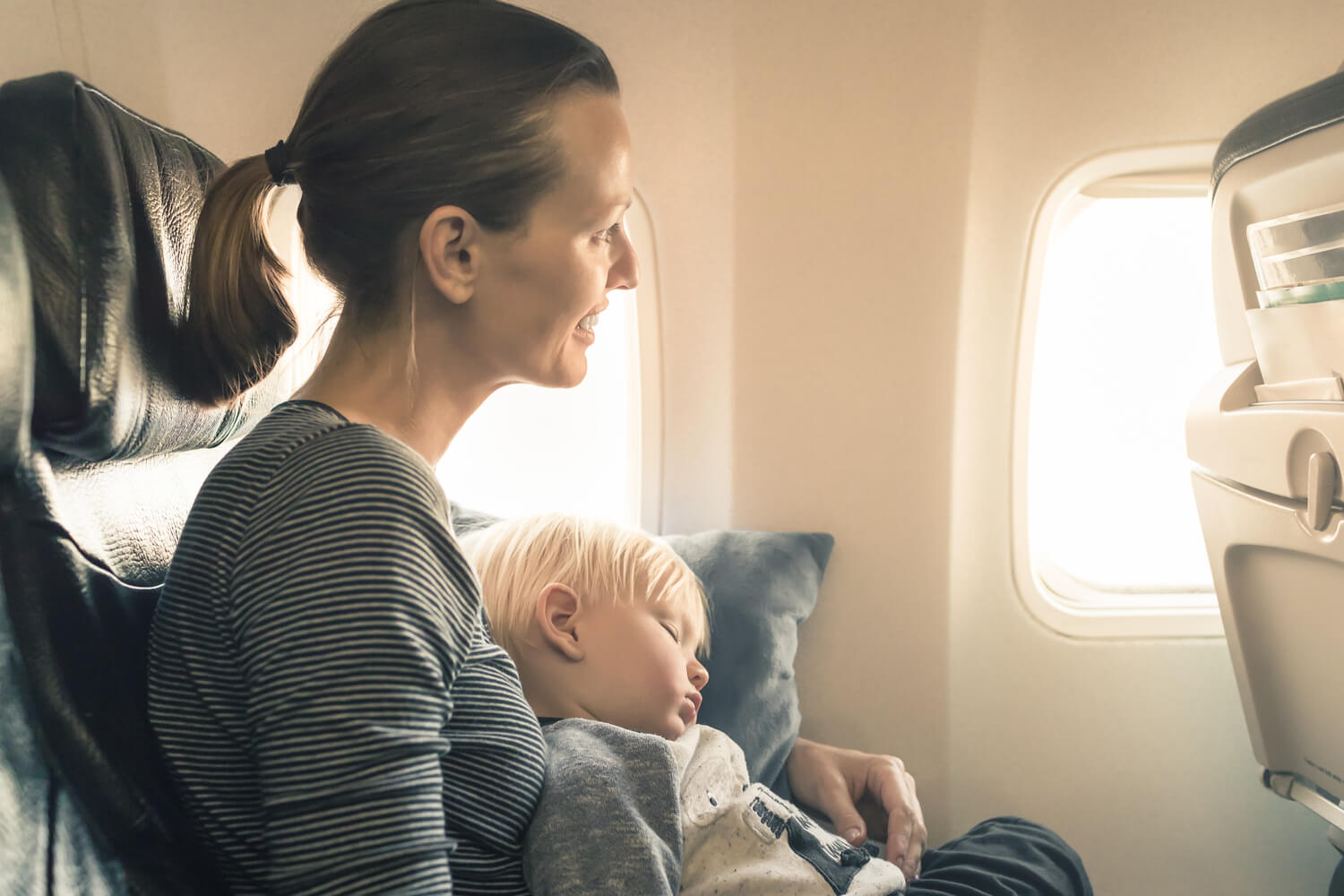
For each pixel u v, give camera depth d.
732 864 0.96
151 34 1.45
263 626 0.58
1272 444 1.23
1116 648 1.81
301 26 1.52
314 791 0.55
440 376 0.77
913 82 1.63
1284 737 1.48
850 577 1.73
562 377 0.81
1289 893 1.82
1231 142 1.25
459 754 0.71
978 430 1.75
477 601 0.66
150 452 0.77
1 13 1.35
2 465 0.61
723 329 1.71
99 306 0.65
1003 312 1.71
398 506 0.61
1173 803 1.82
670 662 1.04
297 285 1.54
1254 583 1.40
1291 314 1.18
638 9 1.62
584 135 0.75
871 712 1.74
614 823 0.79
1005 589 1.79
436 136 0.71
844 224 1.67
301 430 0.66
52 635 0.63
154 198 0.75
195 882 0.69
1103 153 1.65
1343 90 1.02
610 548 1.09
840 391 1.70
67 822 0.62
